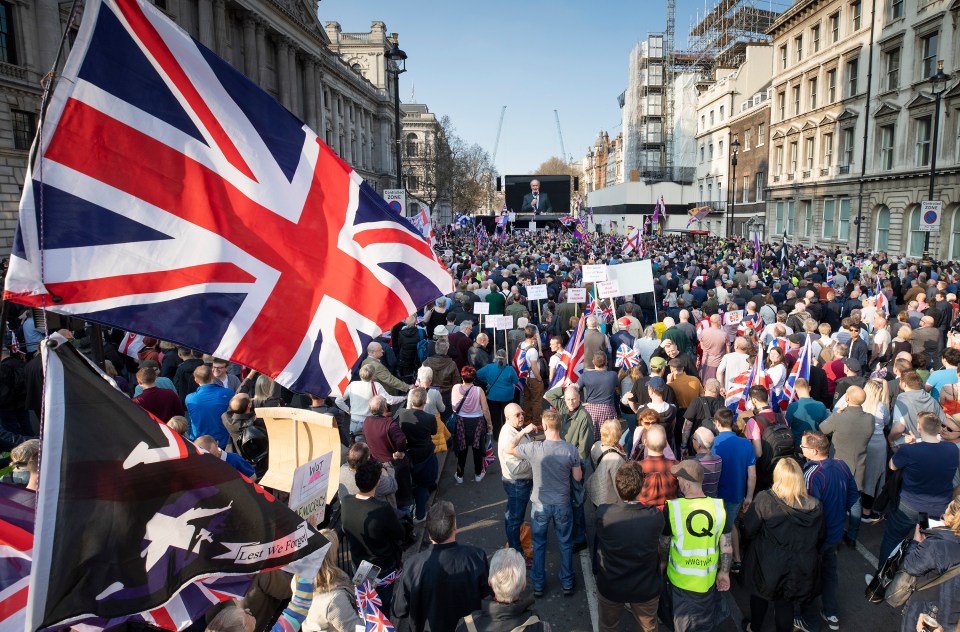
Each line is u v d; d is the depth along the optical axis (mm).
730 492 5754
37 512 2305
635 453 6168
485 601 3586
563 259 24453
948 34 28703
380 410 6477
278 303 3559
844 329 10141
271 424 5734
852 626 5305
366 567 3867
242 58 45094
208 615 3820
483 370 9266
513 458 6004
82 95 2904
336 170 3934
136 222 3051
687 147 68688
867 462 6566
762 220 49438
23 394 8594
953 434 6203
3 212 24078
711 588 4434
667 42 72250
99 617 2395
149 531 2547
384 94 86625
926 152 30922
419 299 4137
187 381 8469
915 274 20453
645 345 9867
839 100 37875
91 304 2867
